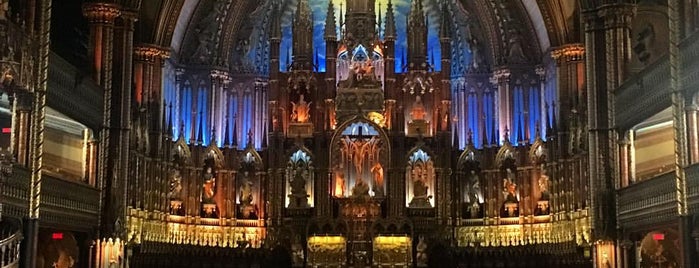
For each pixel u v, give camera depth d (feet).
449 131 144.25
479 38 151.94
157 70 133.18
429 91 147.23
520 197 140.36
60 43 129.08
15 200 82.79
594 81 111.96
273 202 142.72
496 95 147.74
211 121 145.48
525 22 147.23
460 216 143.54
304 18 148.66
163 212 132.87
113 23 112.16
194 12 145.18
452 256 141.28
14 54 80.07
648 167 113.80
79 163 114.21
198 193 140.67
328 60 146.51
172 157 137.28
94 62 110.52
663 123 110.83
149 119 129.70
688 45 84.28
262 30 153.69
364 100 145.07
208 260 139.03
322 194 142.10
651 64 95.81
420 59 147.54
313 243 139.85
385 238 139.64
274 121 144.87
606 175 109.40
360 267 138.72
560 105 132.57
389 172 142.82
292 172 144.46
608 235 107.96
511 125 145.18
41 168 87.51
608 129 110.22
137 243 121.90
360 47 147.43
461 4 152.76
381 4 158.10
